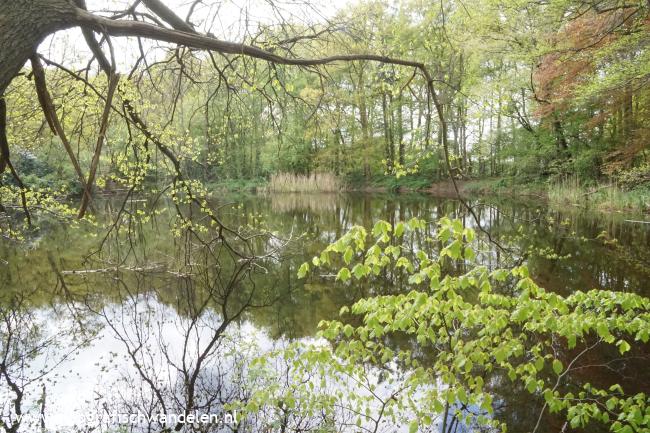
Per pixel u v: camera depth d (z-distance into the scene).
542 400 3.44
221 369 4.28
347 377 3.81
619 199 13.56
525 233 10.57
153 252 9.55
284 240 10.98
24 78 4.42
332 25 3.72
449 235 1.85
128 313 6.10
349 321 5.57
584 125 15.49
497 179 21.89
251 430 3.17
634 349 4.19
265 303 6.46
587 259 7.82
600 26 9.85
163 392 3.83
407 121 25.14
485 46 13.22
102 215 14.15
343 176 27.25
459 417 2.77
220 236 6.53
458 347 2.43
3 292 6.98
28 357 4.67
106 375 4.20
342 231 12.23
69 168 9.45
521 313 2.15
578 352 4.17
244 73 4.01
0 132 2.62
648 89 11.52
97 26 2.15
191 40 2.45
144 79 4.89
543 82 12.66
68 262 8.74
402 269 8.03
